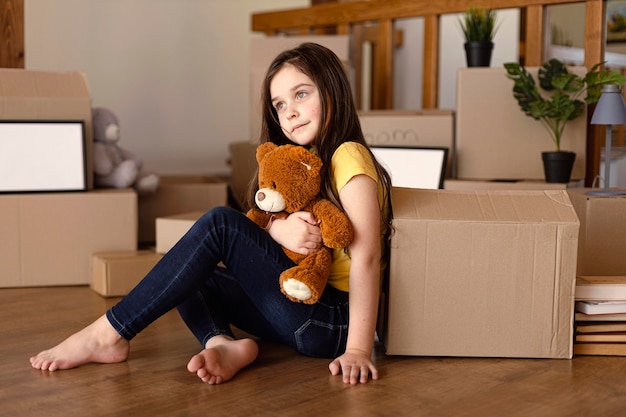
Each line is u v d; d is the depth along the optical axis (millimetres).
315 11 3672
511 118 2609
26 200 2324
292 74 1523
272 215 1531
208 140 4301
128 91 3932
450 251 1572
